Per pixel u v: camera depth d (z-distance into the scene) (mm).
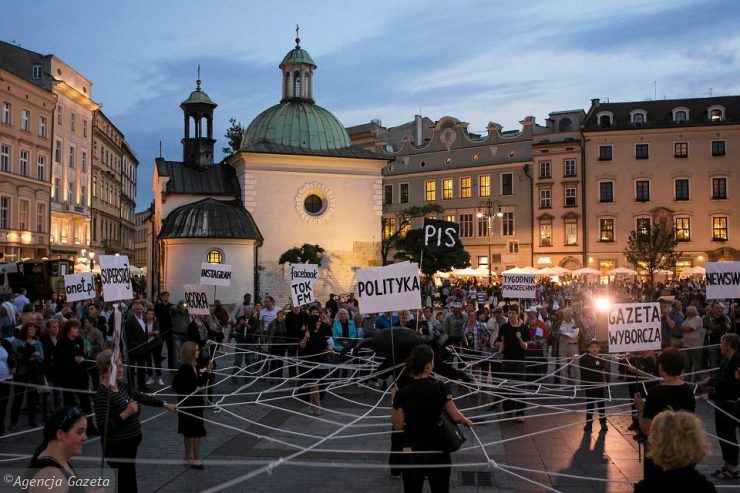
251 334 22375
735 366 10836
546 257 73000
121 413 8586
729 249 69188
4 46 65625
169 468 11328
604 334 19797
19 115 59312
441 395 7797
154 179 49812
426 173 80125
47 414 15016
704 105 72688
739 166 69625
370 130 86125
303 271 20719
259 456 12305
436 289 50156
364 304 12477
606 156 71688
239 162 44062
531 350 18594
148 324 20031
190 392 11352
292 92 48438
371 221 44312
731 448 10672
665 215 70500
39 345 14836
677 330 19000
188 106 46156
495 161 75812
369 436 13977
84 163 77062
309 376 18078
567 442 13352
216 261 38906
